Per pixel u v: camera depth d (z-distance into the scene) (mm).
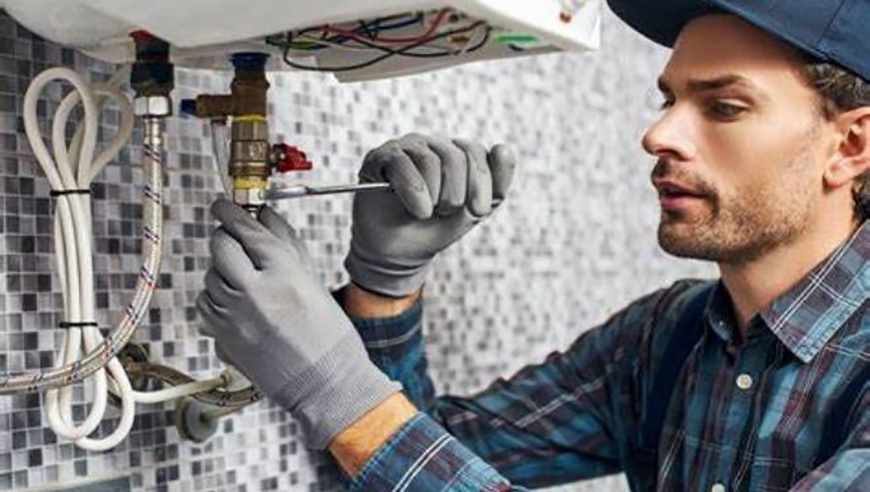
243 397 990
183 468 1062
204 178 1088
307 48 902
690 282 1253
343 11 748
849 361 989
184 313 1069
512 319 1479
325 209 1213
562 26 809
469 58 934
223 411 1032
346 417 872
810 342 1012
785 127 961
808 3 937
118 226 1009
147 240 857
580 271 1610
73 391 952
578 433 1280
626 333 1268
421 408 1125
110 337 845
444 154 941
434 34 851
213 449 1090
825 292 1022
